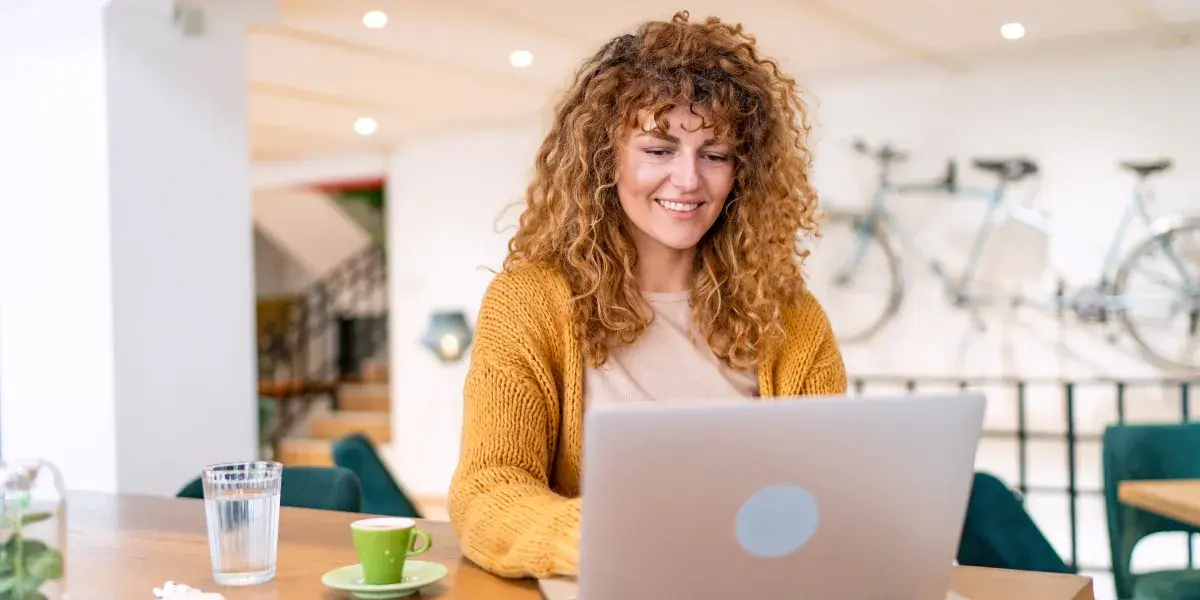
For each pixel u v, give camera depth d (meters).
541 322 1.37
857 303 5.83
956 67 5.54
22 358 3.70
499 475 1.24
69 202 3.59
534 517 1.12
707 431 0.85
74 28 3.58
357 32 4.64
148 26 3.64
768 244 1.47
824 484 0.90
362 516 1.61
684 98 1.32
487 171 7.04
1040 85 5.41
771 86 1.49
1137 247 5.25
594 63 1.47
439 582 1.18
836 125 5.84
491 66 5.29
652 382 1.40
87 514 1.72
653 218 1.37
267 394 8.51
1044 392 5.47
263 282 10.24
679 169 1.34
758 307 1.43
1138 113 5.23
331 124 6.70
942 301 5.66
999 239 5.52
